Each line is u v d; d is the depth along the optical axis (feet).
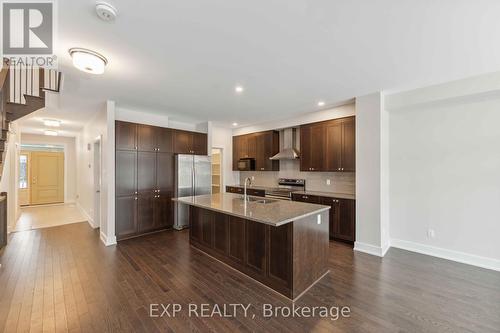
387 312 6.93
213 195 13.60
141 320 6.55
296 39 6.76
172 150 16.48
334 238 13.74
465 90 9.71
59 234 14.94
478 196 10.18
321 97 12.37
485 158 10.02
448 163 10.91
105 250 12.07
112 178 13.21
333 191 16.01
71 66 8.45
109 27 6.10
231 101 13.14
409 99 11.20
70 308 7.08
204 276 9.25
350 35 6.56
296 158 17.48
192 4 5.22
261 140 19.69
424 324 6.39
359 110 12.13
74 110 15.06
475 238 10.25
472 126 10.29
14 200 16.72
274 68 8.73
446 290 8.13
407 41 6.89
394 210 12.51
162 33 6.41
